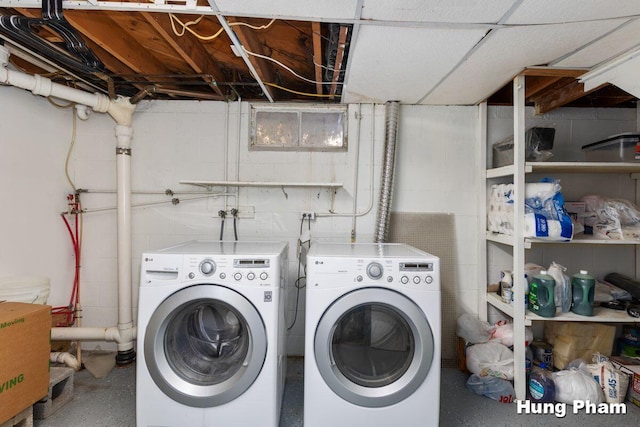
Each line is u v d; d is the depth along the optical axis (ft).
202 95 7.92
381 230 7.93
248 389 5.15
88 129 8.39
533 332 8.32
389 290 5.18
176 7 4.62
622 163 6.75
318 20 4.86
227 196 8.46
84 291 8.43
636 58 5.63
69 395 6.44
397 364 5.46
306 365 5.20
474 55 5.81
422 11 4.55
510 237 7.03
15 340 5.13
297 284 8.36
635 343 7.50
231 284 5.19
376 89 7.42
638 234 6.88
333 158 8.44
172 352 5.39
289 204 8.45
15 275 7.03
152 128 8.41
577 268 8.39
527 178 8.34
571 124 8.43
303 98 8.45
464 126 8.43
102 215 8.44
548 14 4.57
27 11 5.11
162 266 5.22
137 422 5.19
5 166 6.82
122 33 6.13
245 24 4.99
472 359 7.30
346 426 5.14
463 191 8.46
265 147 8.44
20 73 6.15
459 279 8.41
